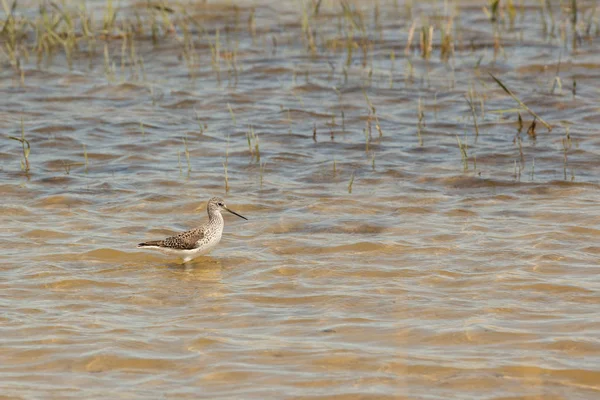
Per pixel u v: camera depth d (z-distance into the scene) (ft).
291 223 55.83
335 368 36.65
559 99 81.61
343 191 62.03
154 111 81.61
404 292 44.68
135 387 35.32
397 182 63.72
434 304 43.06
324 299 44.06
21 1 118.32
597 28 101.09
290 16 113.09
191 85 88.94
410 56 96.53
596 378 35.55
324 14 113.50
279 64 94.63
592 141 71.31
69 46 99.40
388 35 104.17
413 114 79.97
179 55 98.84
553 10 112.27
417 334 39.75
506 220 55.47
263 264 49.11
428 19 110.01
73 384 35.55
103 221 56.59
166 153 71.00
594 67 89.97
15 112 81.05
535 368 36.40
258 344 38.99
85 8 111.34
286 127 76.95
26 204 59.62
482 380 35.53
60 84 89.56
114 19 105.29
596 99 81.35
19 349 38.58
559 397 34.30
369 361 37.19
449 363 36.94
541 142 71.61
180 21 110.63
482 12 112.57
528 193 60.70
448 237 52.65
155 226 55.72
